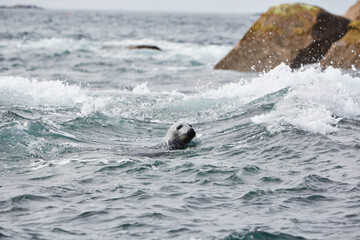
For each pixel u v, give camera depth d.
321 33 77.06
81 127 42.81
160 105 51.97
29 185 27.55
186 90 63.88
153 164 31.48
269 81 54.62
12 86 57.69
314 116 41.16
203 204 24.45
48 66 87.75
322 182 27.27
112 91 60.28
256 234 20.73
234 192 26.14
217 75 77.12
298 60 76.31
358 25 74.44
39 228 21.44
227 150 35.16
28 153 34.66
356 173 28.84
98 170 30.36
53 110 49.41
